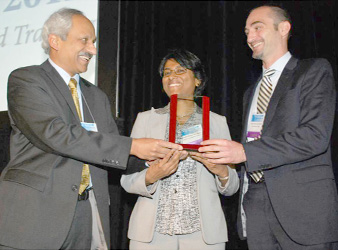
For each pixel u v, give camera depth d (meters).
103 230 1.93
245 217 2.22
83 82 2.22
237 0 3.62
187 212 2.04
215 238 2.01
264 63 2.36
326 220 1.84
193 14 3.89
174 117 2.05
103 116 2.15
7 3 3.41
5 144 3.14
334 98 1.98
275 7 2.34
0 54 3.27
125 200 3.67
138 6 4.07
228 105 3.53
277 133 1.98
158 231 2.03
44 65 2.02
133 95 3.92
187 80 2.38
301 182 1.91
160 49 3.93
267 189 1.96
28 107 1.83
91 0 3.24
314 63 2.06
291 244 1.92
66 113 1.91
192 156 2.03
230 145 1.91
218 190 2.24
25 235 1.70
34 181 1.76
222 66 3.60
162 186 2.12
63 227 1.74
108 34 3.38
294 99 1.99
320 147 1.85
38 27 3.26
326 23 3.07
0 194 1.80
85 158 1.79
